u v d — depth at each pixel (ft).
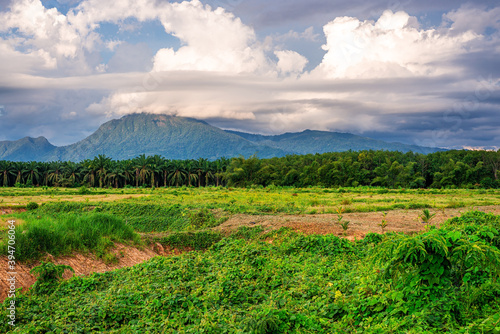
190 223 82.99
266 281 28.48
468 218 47.19
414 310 17.54
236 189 222.89
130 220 92.12
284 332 18.06
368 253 36.35
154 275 32.24
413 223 63.82
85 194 167.84
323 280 26.18
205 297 24.66
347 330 17.57
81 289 31.45
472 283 19.06
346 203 104.17
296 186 272.31
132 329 21.20
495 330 13.89
